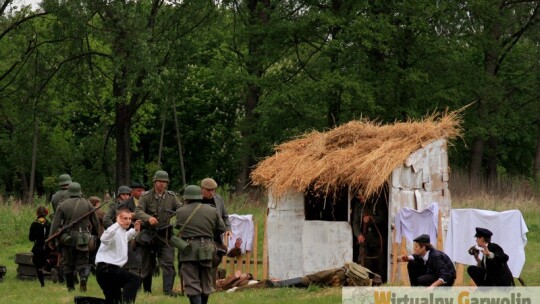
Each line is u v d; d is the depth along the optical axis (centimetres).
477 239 1639
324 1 4650
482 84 4738
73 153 6575
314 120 4462
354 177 1972
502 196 3997
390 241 1973
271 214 2138
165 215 1762
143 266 1792
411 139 2053
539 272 2284
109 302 1508
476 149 5362
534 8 5462
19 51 4503
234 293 1886
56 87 4400
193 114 6412
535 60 5519
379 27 4262
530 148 6556
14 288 2122
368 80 4366
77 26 3988
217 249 1529
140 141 6675
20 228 3447
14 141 5866
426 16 4378
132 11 4016
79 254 1906
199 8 4425
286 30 4466
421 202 2031
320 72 4488
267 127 4597
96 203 2223
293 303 1677
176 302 1653
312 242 2078
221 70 4869
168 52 4378
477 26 4706
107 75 4700
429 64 4606
